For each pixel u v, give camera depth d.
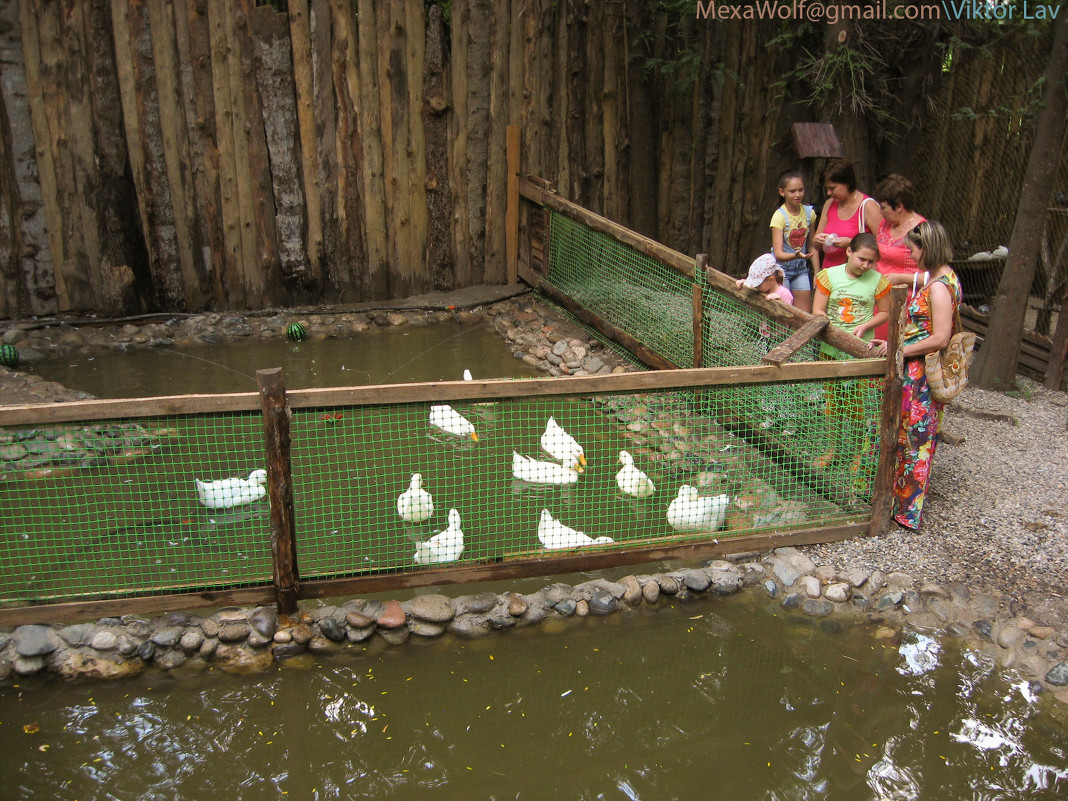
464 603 4.57
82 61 7.81
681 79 9.45
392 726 3.91
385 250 9.28
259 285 8.89
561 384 4.54
